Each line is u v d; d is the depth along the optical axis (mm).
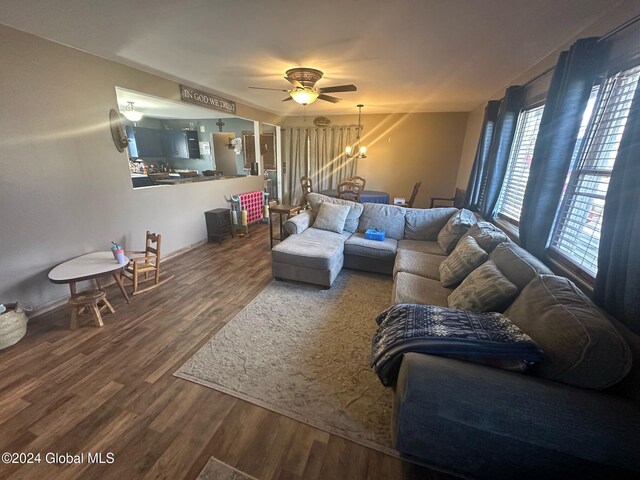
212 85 3664
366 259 3268
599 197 1639
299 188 6801
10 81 2039
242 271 3346
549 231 1953
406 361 1136
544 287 1354
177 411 1493
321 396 1615
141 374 1737
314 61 2656
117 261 2414
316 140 6430
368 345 2066
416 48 2309
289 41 2189
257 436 1377
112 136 2822
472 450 1051
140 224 3266
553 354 1047
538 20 1806
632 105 1225
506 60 2555
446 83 3393
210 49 2389
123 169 2979
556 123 1831
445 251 2953
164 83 3281
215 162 7422
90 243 2713
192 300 2660
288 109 5590
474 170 3828
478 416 981
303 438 1374
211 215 4305
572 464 935
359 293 2857
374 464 1271
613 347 941
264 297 2740
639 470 860
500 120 3010
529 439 948
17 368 1759
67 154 2445
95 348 1964
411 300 1957
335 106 5207
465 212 3150
